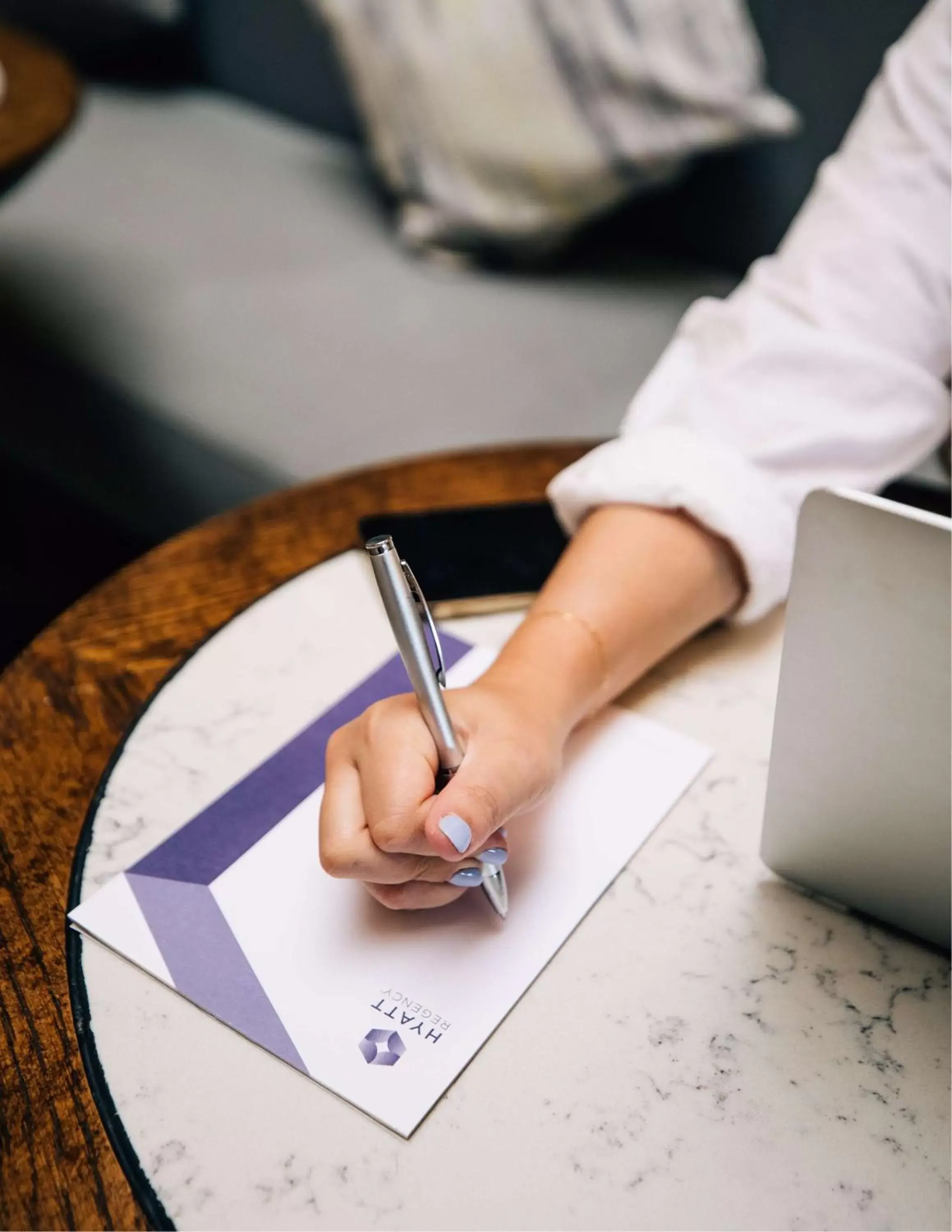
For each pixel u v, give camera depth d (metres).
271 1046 0.43
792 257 0.71
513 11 1.30
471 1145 0.40
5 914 0.48
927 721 0.40
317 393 1.27
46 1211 0.38
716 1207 0.38
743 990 0.45
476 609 0.64
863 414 0.66
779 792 0.46
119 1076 0.42
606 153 1.33
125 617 0.65
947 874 0.44
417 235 1.49
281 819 0.52
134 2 1.84
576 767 0.55
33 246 1.54
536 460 0.78
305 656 0.62
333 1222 0.38
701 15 1.25
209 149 1.78
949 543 0.36
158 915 0.48
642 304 1.42
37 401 1.46
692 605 0.59
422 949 0.46
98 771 0.55
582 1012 0.44
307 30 1.73
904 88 0.69
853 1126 0.40
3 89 1.18
